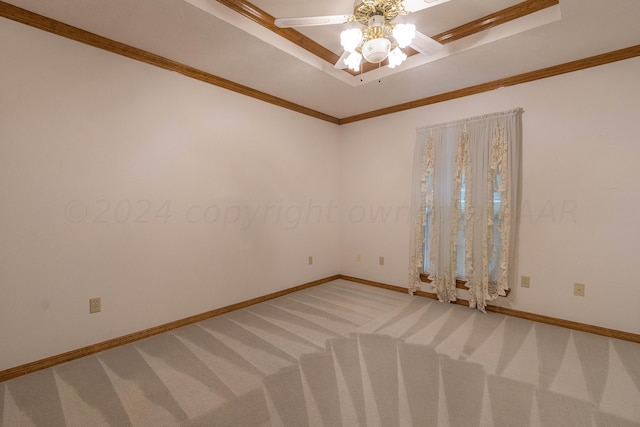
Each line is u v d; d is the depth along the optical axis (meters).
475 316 2.95
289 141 3.66
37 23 1.96
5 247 1.88
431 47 1.99
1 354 1.88
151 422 1.53
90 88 2.19
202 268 2.87
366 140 4.08
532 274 2.85
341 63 2.19
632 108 2.38
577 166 2.62
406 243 3.72
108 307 2.30
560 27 2.06
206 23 2.05
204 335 2.54
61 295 2.09
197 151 2.81
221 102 2.97
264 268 3.42
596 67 2.51
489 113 3.00
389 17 1.92
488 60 2.55
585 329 2.60
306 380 1.90
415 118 3.59
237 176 3.13
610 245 2.49
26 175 1.95
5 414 1.58
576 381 1.88
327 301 3.41
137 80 2.42
